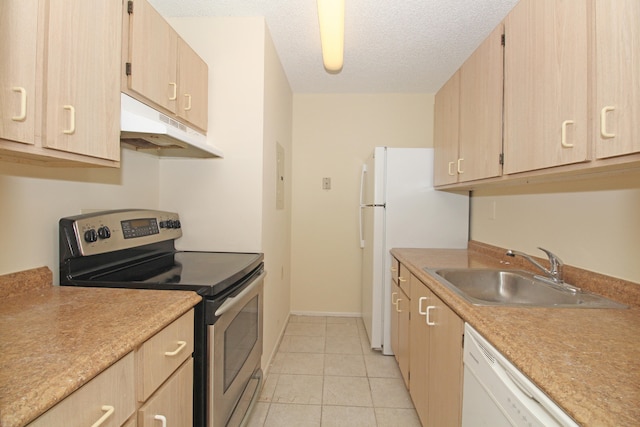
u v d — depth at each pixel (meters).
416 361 1.66
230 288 1.32
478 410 0.91
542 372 0.64
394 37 2.15
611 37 0.80
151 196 1.92
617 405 0.53
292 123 3.23
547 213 1.57
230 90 1.95
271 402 1.85
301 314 3.29
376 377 2.13
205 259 1.71
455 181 1.93
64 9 0.89
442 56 2.42
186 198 1.98
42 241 1.20
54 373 0.58
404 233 2.45
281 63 2.57
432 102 3.21
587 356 0.70
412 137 3.22
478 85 1.60
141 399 0.80
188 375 1.06
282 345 2.60
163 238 1.72
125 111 1.22
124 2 1.21
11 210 1.08
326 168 3.26
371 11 1.86
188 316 1.06
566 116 0.96
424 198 2.45
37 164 1.13
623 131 0.77
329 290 3.29
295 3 1.82
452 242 2.44
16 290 1.05
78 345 0.69
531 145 1.15
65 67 0.90
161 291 1.11
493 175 1.44
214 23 1.95
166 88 1.48
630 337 0.80
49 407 0.53
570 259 1.41
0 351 0.66
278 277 2.55
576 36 0.92
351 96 3.23
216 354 1.16
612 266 1.20
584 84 0.89
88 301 0.99
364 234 2.89
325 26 1.68
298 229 3.29
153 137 1.36
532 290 1.45
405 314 1.94
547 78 1.05
